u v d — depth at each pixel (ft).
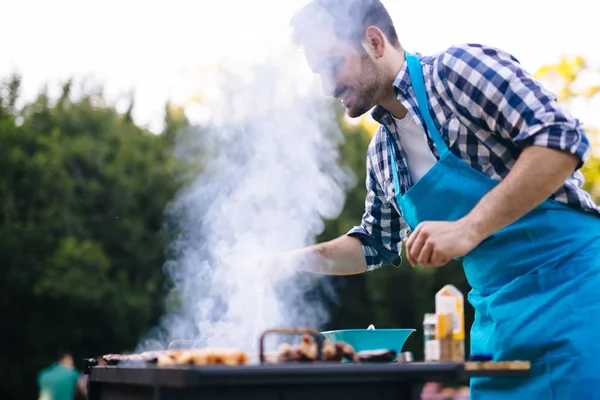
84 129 46.42
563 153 4.72
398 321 43.88
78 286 39.88
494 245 5.44
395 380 4.17
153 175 43.14
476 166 5.44
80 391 23.81
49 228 41.47
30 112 47.06
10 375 40.93
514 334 5.23
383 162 6.39
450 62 5.35
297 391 4.02
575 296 5.10
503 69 5.12
